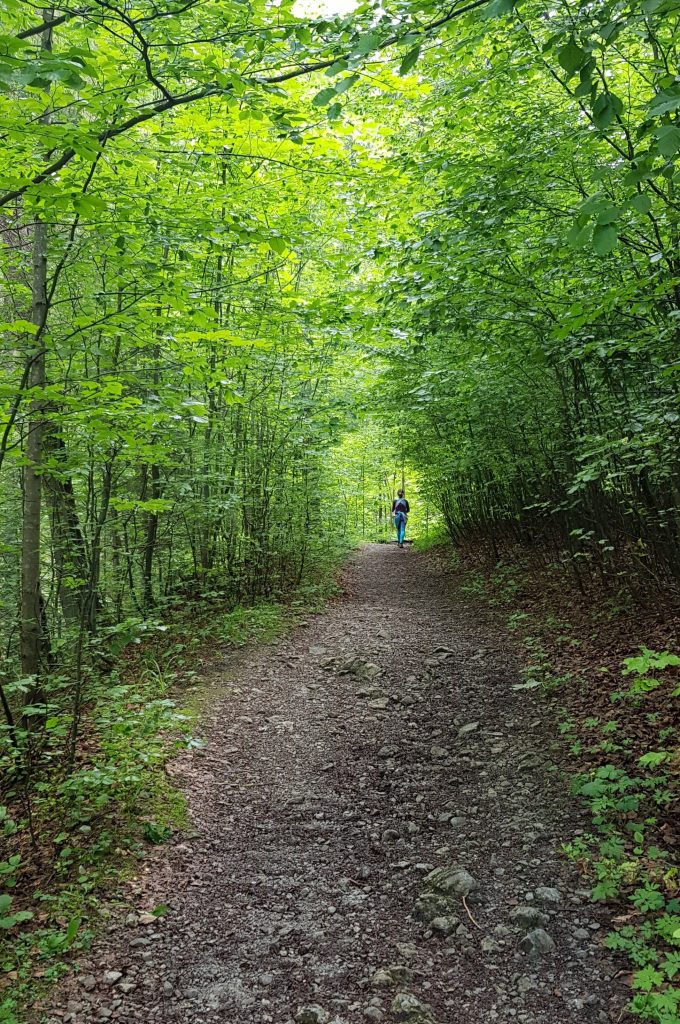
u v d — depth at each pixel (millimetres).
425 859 4262
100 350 5375
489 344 7527
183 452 9352
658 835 4000
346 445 17031
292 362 10531
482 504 14750
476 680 7418
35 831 4484
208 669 8234
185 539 11594
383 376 10797
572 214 5906
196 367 5848
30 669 5832
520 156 5742
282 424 11281
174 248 5996
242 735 6320
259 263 9078
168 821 4656
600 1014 2908
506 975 3199
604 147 5871
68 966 3324
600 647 7102
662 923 3203
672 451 5691
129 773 4988
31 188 3951
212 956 3438
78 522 7738
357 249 8203
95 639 6219
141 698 5699
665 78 4371
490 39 5730
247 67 5043
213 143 6742
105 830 4453
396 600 13133
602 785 4141
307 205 8914
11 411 4949
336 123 5395
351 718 6719
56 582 8359
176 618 9977
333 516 15164
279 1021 3010
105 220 5363
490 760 5492
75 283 7773
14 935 3516
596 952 3258
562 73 5805
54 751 5461
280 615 10805
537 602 9750
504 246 6285
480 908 3695
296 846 4488
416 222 7043
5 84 3162
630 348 5613
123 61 5484
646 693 5629
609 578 8883
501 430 10023
